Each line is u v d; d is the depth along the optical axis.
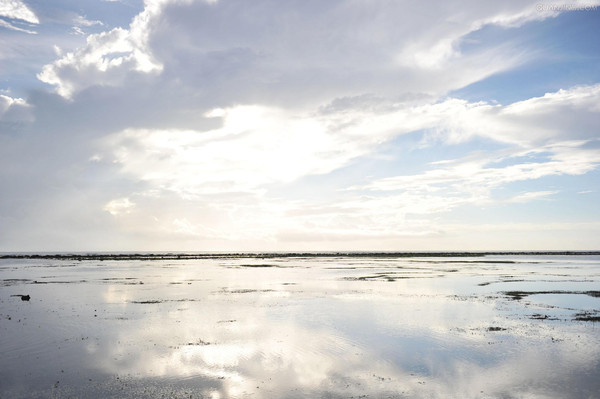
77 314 31.05
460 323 28.06
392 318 29.72
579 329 26.22
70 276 65.44
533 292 44.41
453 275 67.94
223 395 15.52
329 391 15.98
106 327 26.58
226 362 19.42
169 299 39.03
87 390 15.90
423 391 16.02
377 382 16.95
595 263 116.88
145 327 26.66
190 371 18.16
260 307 34.50
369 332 25.41
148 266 97.00
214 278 62.41
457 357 20.31
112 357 20.06
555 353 20.92
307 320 29.03
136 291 45.09
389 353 20.91
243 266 97.75
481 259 146.12
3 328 26.16
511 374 17.89
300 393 15.79
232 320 28.97
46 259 141.50
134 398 15.13
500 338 23.91
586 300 38.41
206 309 33.44
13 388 16.08
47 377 17.31
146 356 20.27
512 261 129.88
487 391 16.05
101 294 42.38
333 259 145.62
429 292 44.38
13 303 36.31
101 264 106.38
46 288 47.69
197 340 23.39
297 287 49.50
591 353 20.92
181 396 15.38
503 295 41.94
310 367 18.80
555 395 15.66
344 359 19.97
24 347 21.72
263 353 20.88
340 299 39.12
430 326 27.12
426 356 20.45
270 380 17.11
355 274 70.56
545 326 27.11
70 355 20.39
